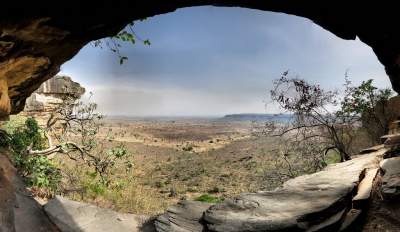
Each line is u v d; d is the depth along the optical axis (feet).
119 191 32.89
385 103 27.48
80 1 9.43
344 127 26.91
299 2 10.64
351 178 14.05
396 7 9.21
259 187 31.37
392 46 10.32
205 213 12.38
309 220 10.81
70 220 13.01
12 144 17.53
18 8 8.91
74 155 39.11
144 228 13.21
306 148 27.12
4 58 10.79
